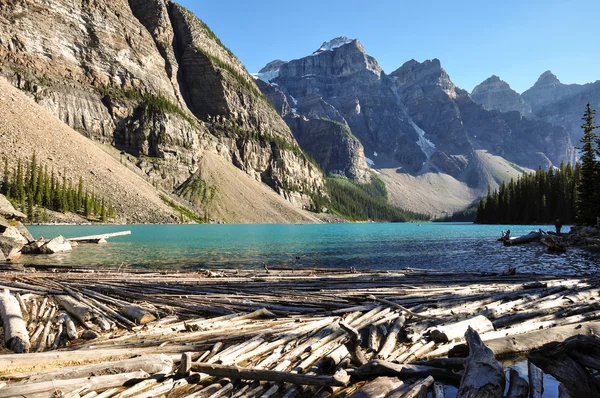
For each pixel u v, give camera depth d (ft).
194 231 277.03
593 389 17.35
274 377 20.97
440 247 142.82
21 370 21.88
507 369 23.85
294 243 168.76
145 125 569.64
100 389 20.40
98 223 338.34
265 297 47.34
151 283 56.80
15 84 479.41
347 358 25.16
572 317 35.53
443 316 36.60
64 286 52.24
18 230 118.21
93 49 604.90
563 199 320.91
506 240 144.87
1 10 511.40
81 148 433.07
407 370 22.80
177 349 26.66
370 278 64.75
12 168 335.67
